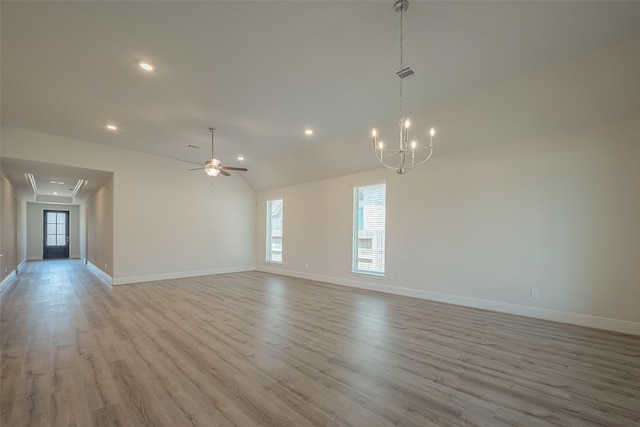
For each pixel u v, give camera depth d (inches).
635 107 134.2
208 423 76.3
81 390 91.5
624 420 77.9
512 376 100.9
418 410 81.8
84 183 326.0
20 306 191.9
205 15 99.0
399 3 93.0
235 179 350.3
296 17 99.9
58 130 214.2
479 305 186.1
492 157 181.9
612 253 144.3
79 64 128.2
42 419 77.4
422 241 213.8
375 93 153.8
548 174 162.2
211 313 176.4
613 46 114.8
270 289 247.4
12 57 122.7
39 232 497.7
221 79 140.8
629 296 140.3
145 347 125.1
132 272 271.9
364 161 240.7
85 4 93.7
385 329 148.0
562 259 157.6
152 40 112.4
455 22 102.2
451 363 110.6
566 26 103.9
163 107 171.6
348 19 100.9
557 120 152.9
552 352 120.0
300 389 92.6
